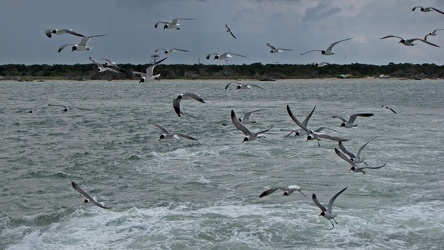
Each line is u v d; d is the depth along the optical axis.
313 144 41.22
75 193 29.25
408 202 26.52
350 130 49.75
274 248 21.31
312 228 23.16
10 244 22.20
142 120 61.59
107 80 187.62
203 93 119.19
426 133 47.56
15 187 30.58
